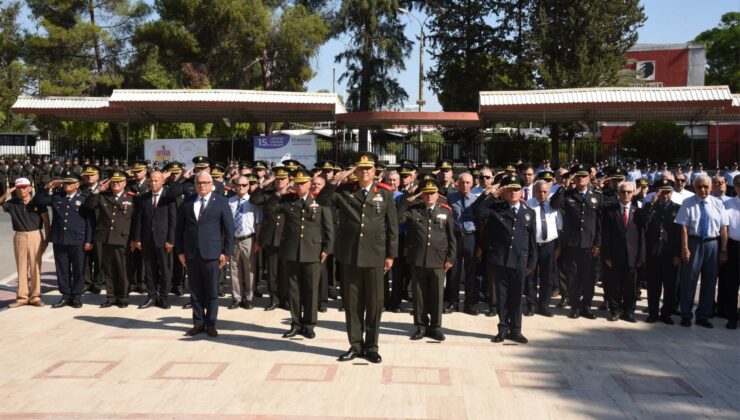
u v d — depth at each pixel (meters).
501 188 8.59
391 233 7.57
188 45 34.25
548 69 31.22
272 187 10.30
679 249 9.38
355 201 7.48
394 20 36.91
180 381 6.67
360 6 35.16
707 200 9.30
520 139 27.17
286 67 36.16
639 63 44.44
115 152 30.91
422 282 8.47
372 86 37.56
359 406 6.01
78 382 6.63
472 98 35.16
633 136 30.64
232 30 34.31
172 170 11.12
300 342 8.24
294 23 33.94
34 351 7.76
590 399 6.27
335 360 7.45
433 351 7.89
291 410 5.90
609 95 21.03
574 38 31.42
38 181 27.78
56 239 10.19
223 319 9.49
